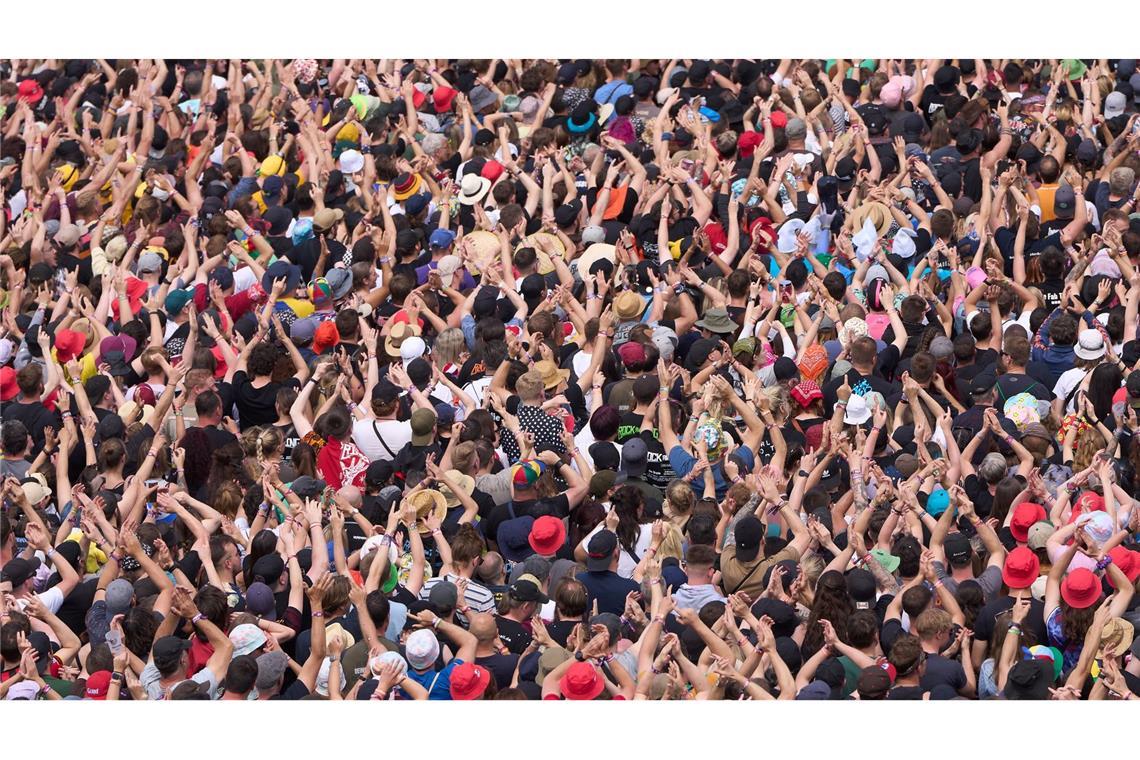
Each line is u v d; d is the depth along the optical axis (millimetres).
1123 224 25016
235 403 22578
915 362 21141
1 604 16703
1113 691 15453
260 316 23547
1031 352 22547
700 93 31453
